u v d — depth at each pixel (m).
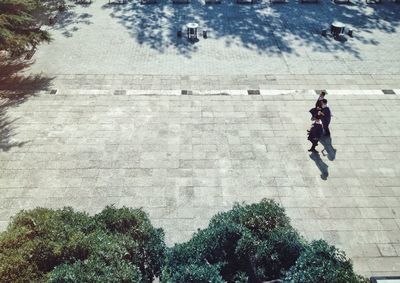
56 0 24.61
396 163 14.38
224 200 12.89
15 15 17.30
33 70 18.55
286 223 9.14
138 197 12.91
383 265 11.24
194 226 12.07
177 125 15.66
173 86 17.72
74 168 13.82
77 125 15.55
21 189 13.06
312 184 13.52
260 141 15.07
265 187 13.36
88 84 17.73
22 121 15.67
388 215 12.62
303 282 7.76
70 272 7.40
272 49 20.50
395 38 21.64
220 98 17.09
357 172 13.99
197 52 20.11
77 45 20.47
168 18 23.00
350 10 24.28
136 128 15.46
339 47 20.81
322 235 11.95
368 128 15.83
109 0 24.70
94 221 8.87
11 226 8.53
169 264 8.46
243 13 23.62
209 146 14.80
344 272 7.80
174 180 13.50
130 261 8.34
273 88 17.77
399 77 18.69
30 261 7.79
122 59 19.47
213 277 7.77
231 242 8.68
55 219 8.63
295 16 23.47
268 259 8.48
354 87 18.00
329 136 15.41
